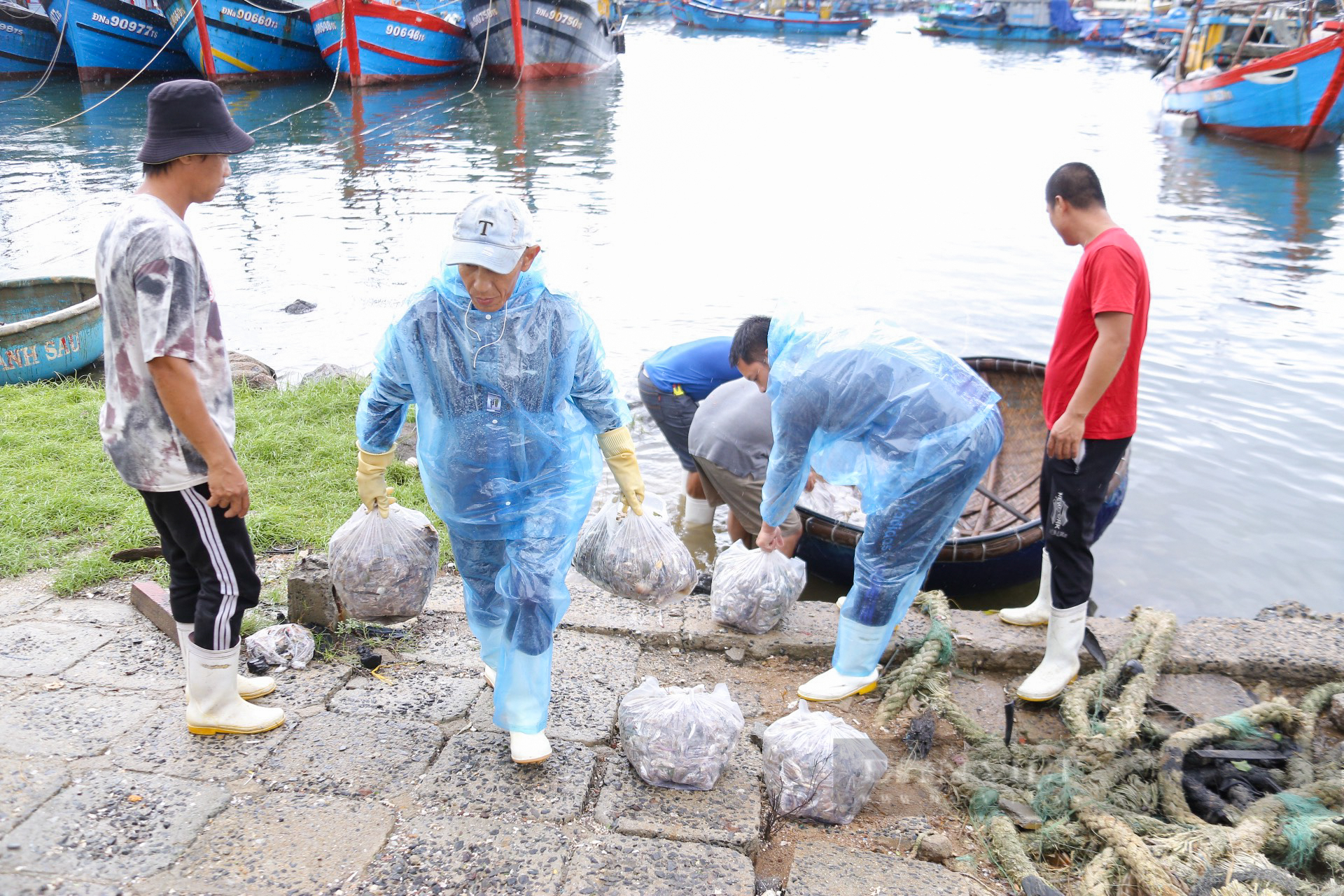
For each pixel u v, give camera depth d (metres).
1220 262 11.81
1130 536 5.92
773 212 14.44
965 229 13.41
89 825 2.68
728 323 9.45
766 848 2.98
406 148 20.20
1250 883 2.76
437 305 2.66
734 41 50.22
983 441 3.40
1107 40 47.69
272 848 2.68
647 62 38.75
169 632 3.70
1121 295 3.31
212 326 2.77
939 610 4.19
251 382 7.17
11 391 6.62
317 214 14.19
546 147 20.28
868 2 79.25
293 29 29.45
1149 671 3.85
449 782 3.01
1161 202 15.44
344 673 3.59
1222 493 6.39
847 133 22.31
